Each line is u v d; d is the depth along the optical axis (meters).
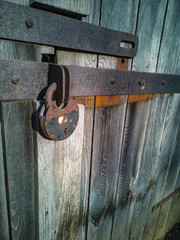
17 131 0.30
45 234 0.40
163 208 0.94
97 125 0.44
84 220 0.53
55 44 0.29
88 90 0.34
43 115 0.28
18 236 0.38
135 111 0.52
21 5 0.24
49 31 0.28
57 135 0.30
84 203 0.50
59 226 0.43
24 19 0.25
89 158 0.46
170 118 0.67
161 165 0.75
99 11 0.35
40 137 0.31
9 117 0.29
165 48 0.52
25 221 0.37
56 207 0.40
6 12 0.23
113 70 0.38
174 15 0.50
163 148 0.71
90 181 0.49
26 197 0.35
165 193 0.89
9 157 0.31
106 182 0.54
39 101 0.29
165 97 0.60
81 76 0.32
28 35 0.26
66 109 0.29
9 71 0.25
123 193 0.62
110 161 0.52
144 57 0.47
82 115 0.36
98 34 0.34
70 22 0.29
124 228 0.71
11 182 0.33
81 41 0.32
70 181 0.40
